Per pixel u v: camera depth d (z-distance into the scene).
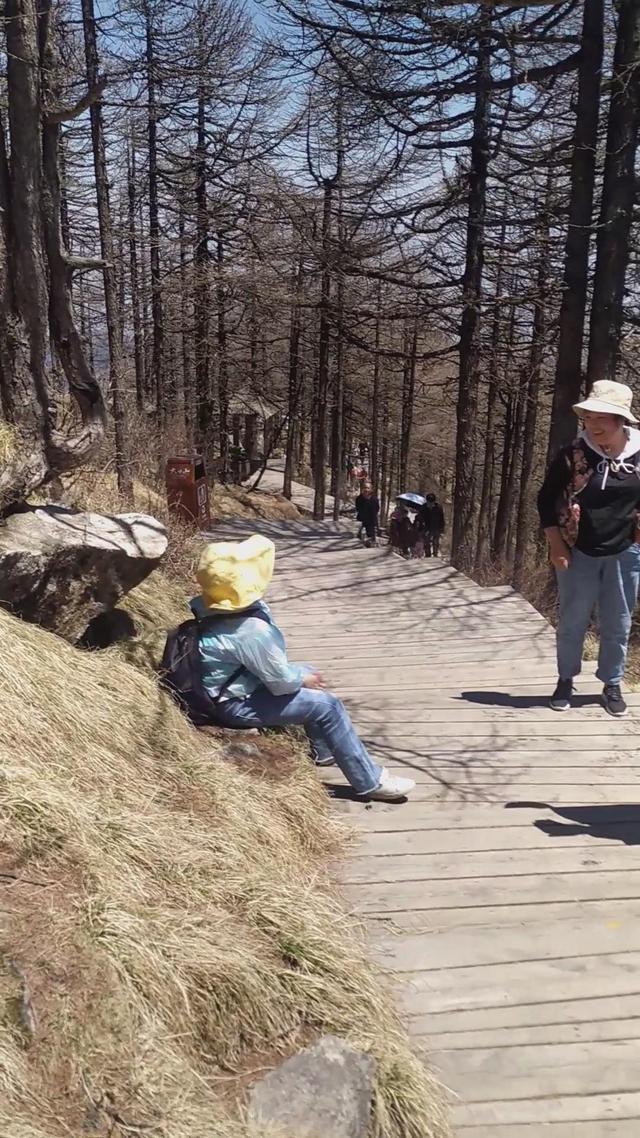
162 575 7.50
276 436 26.06
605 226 10.41
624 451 4.75
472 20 10.39
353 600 8.62
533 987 3.00
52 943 2.41
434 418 31.30
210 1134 2.12
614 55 10.14
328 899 3.34
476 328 14.30
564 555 5.02
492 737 5.14
